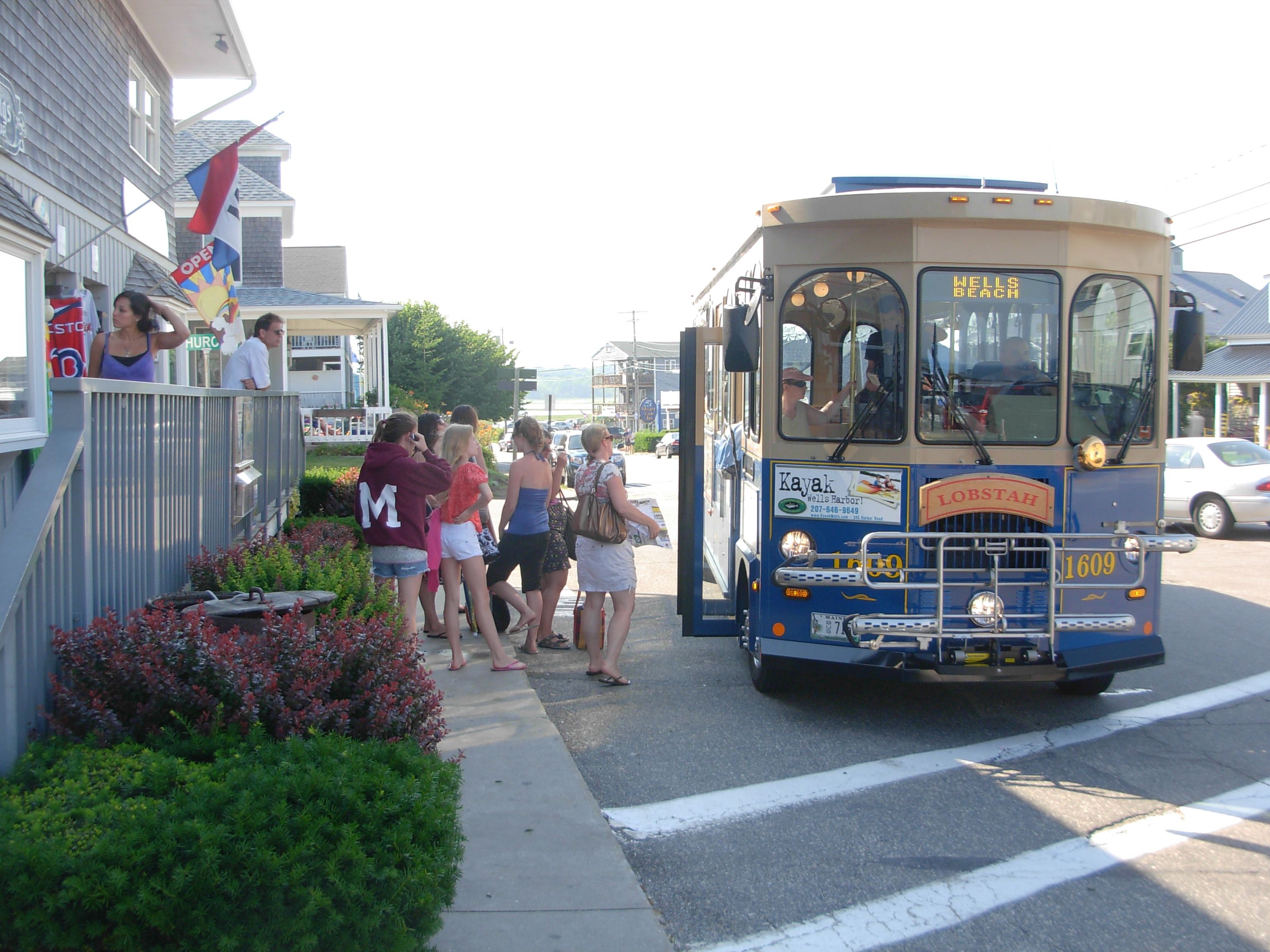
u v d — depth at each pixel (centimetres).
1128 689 731
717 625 744
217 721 386
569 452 3061
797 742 612
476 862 429
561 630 923
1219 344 3278
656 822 493
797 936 384
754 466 675
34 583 388
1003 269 606
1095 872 437
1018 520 601
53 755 363
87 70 1128
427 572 778
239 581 571
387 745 372
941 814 502
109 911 279
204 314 1020
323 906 292
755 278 648
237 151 1028
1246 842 467
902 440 601
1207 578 1205
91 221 1148
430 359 5578
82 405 432
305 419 2577
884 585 571
